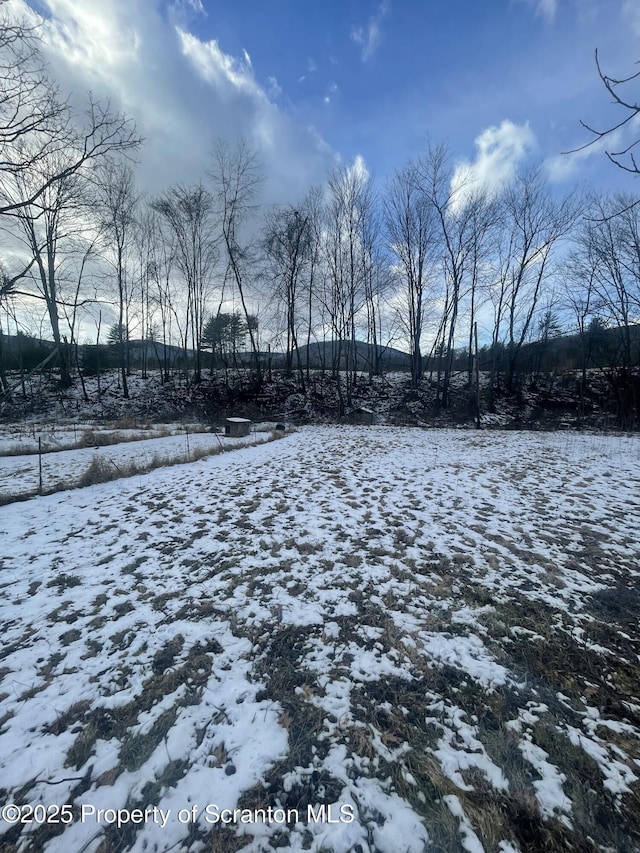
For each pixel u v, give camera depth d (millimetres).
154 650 2787
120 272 25359
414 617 3166
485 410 23109
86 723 2178
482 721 2174
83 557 4301
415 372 27141
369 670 2570
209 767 1908
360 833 1620
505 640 2881
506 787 1810
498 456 10203
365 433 16703
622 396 21672
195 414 23484
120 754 1984
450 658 2682
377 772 1881
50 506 6062
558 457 9891
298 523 5258
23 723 2182
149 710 2262
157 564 4125
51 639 2922
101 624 3098
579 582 3699
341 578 3799
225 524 5246
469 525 5156
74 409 23078
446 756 1962
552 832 1631
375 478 7754
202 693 2383
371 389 27219
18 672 2582
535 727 2135
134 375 29734
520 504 6008
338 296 26484
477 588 3600
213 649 2793
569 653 2736
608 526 5098
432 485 7156
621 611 3232
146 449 12156
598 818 1680
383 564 4086
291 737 2072
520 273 25062
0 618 3191
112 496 6594
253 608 3301
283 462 9562
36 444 12922
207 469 8742
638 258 20984
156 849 1573
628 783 1820
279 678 2500
